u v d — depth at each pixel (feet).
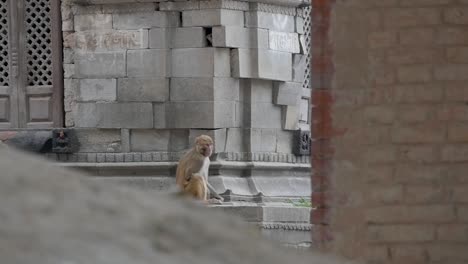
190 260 20.56
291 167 100.94
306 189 101.09
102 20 99.76
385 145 47.01
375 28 47.09
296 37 101.65
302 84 102.63
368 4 47.11
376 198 47.11
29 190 20.99
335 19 47.60
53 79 101.14
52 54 101.09
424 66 46.65
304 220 95.81
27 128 101.35
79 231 20.43
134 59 99.25
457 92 46.39
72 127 100.78
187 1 97.91
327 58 47.73
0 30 101.45
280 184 99.86
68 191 21.33
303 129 102.32
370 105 47.24
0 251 19.83
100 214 20.95
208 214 22.30
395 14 46.83
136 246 20.53
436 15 46.52
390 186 47.01
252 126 99.55
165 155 99.14
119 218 21.01
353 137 47.47
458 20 46.34
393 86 46.91
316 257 22.68
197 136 98.73
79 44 100.48
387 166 47.03
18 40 101.24
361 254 47.32
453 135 46.42
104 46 99.86
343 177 47.62
